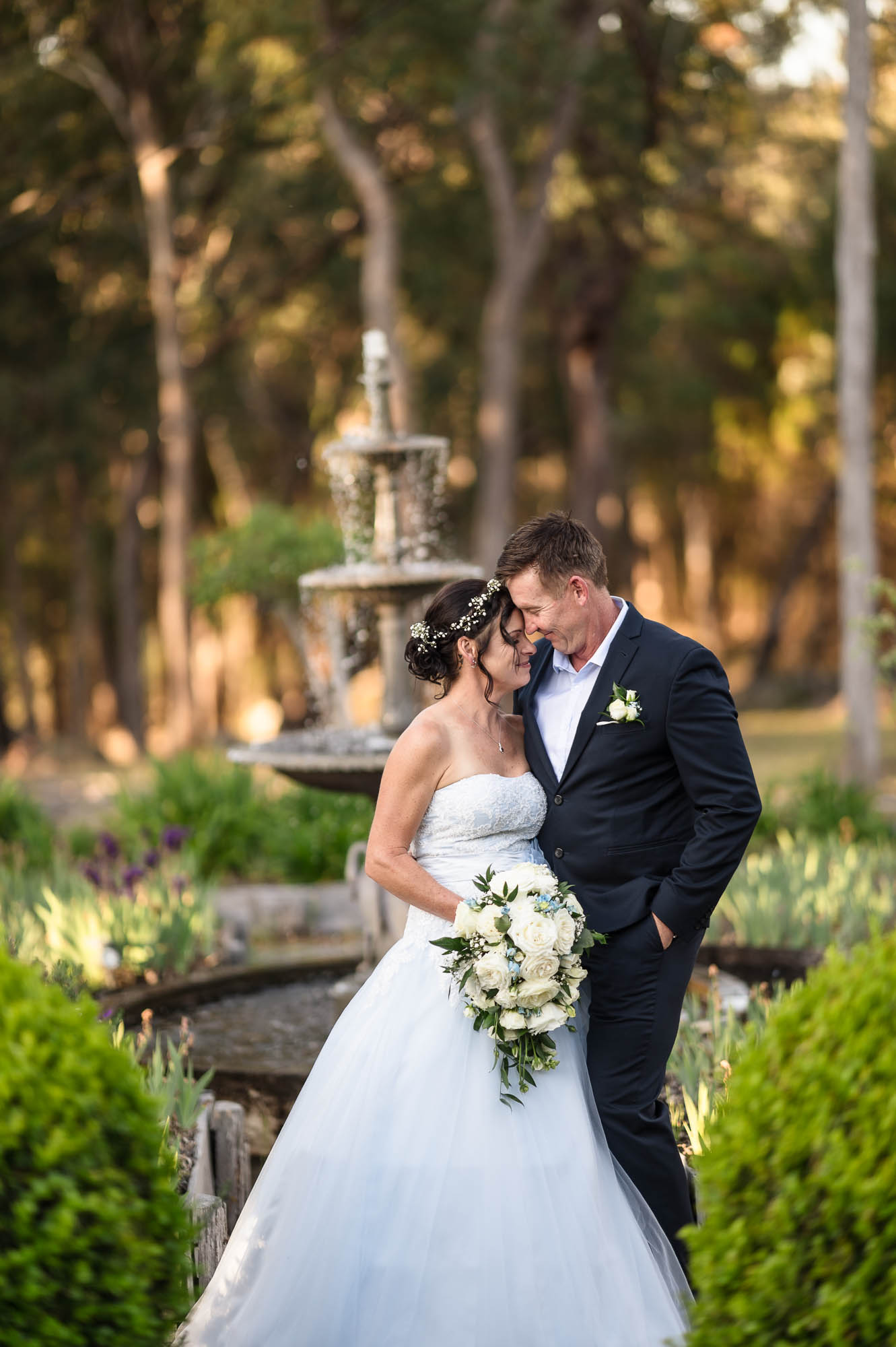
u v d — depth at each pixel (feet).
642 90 58.23
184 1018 14.75
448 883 11.63
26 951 18.86
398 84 54.75
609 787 11.45
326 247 75.92
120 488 96.12
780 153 67.46
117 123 65.26
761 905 22.72
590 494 75.61
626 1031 11.19
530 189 64.59
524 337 86.02
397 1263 10.39
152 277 67.21
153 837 31.45
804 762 57.26
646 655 11.37
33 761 77.05
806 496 115.34
